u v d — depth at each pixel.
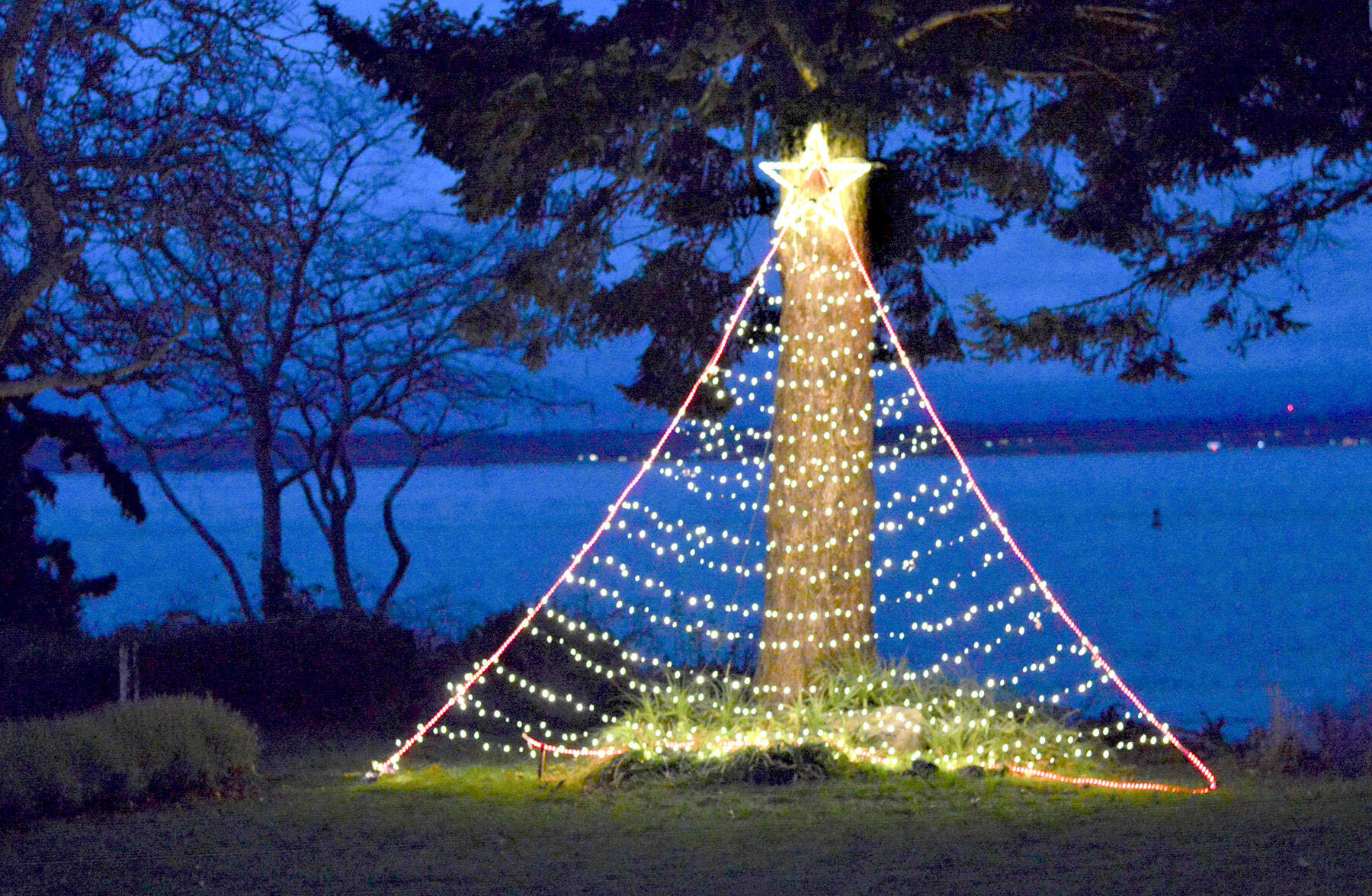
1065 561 52.56
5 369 16.30
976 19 13.03
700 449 13.87
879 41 11.86
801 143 12.45
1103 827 8.27
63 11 11.95
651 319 15.58
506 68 12.81
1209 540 64.12
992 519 12.73
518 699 14.77
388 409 21.16
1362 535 67.69
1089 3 12.20
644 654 16.34
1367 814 8.11
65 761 9.34
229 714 11.20
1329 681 23.14
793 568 12.57
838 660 12.41
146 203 12.04
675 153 14.79
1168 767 11.52
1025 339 15.36
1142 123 12.56
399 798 9.97
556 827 8.73
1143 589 42.50
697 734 11.41
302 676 14.98
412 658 15.89
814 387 12.67
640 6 14.12
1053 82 13.25
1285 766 11.41
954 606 36.91
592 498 122.25
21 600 20.86
